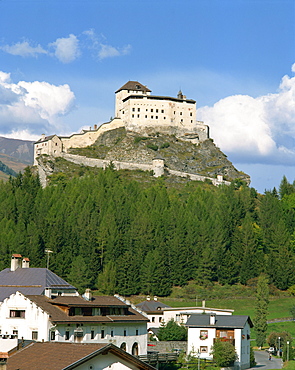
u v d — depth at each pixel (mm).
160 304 170375
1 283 112188
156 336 145500
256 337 164500
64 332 97438
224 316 128000
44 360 53656
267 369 122875
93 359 53219
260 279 178375
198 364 105875
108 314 108125
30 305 97500
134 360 54938
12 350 58156
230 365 117750
